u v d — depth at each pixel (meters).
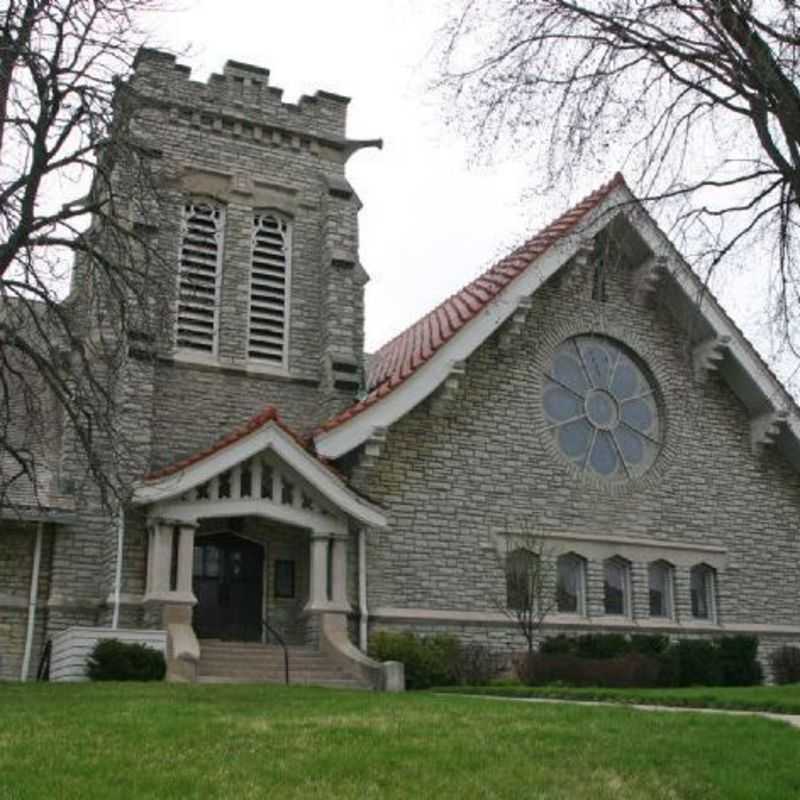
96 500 20.81
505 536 23.67
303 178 25.67
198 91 24.95
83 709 11.33
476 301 24.88
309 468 21.11
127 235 16.81
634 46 10.87
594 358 26.41
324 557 21.38
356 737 9.75
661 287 26.94
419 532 22.88
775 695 16.19
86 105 15.62
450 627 22.62
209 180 24.67
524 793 8.13
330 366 23.98
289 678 19.64
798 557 27.58
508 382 24.78
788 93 10.02
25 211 15.08
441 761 8.88
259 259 24.78
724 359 27.52
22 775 7.78
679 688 20.67
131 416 21.23
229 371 23.55
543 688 18.62
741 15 10.04
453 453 23.67
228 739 9.45
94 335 20.50
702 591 26.39
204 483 20.72
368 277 25.23
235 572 22.17
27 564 20.42
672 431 26.70
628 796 8.34
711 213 14.52
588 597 24.42
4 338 16.56
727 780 8.96
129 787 7.61
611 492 25.39
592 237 22.31
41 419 17.75
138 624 20.14
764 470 27.75
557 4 11.37
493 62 11.80
